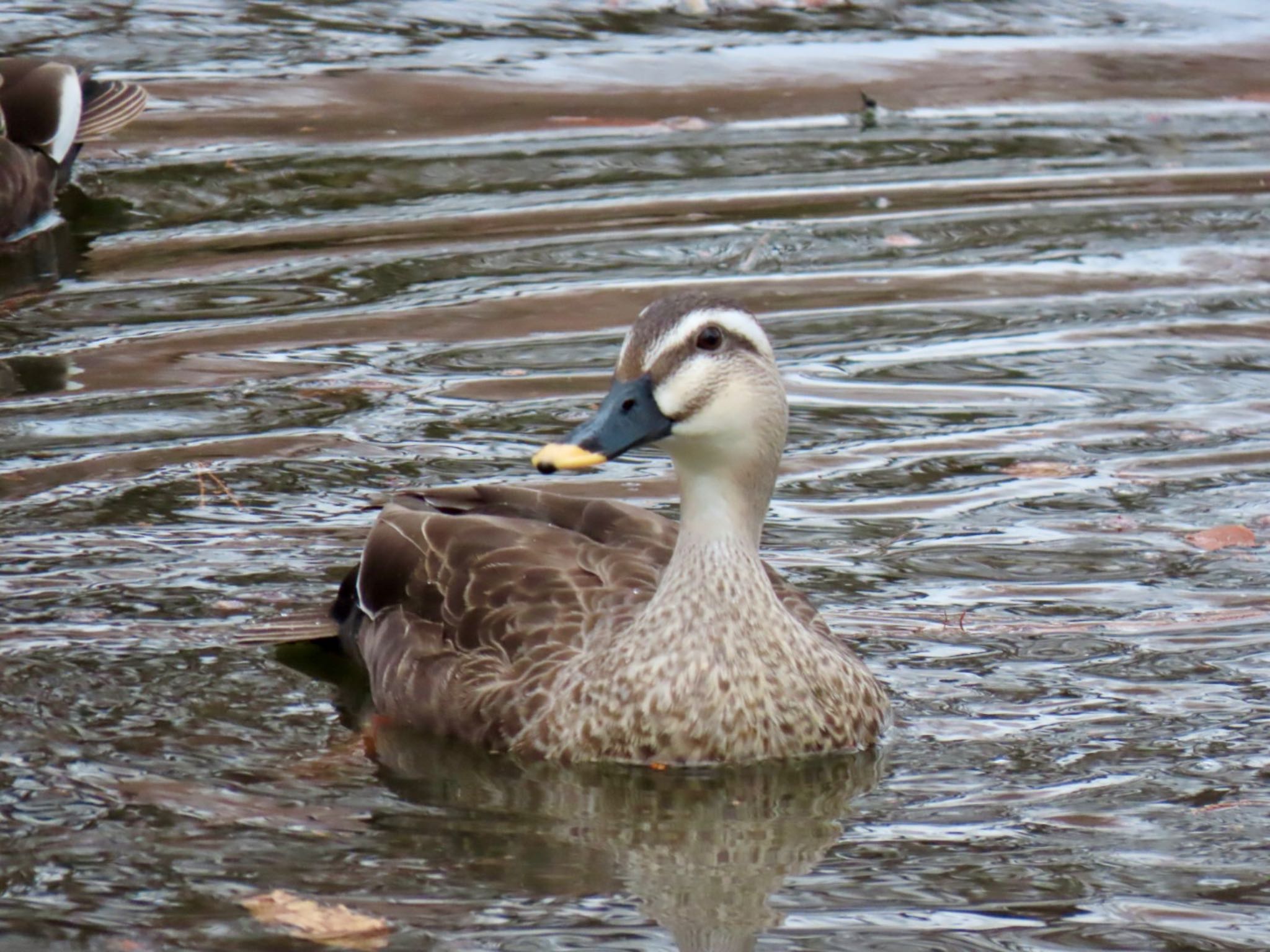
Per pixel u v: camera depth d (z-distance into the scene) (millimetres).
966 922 8430
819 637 10367
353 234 18344
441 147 20547
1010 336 16203
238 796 9633
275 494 13328
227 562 12367
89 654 11125
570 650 10242
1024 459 13984
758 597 10062
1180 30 25109
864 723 10219
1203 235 18484
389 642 10812
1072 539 12734
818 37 24594
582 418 14594
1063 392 15133
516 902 8594
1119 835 9227
